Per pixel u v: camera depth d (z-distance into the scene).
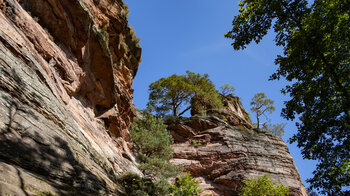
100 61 14.34
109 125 16.02
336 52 9.27
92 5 16.12
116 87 18.34
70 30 11.87
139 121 22.16
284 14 10.15
